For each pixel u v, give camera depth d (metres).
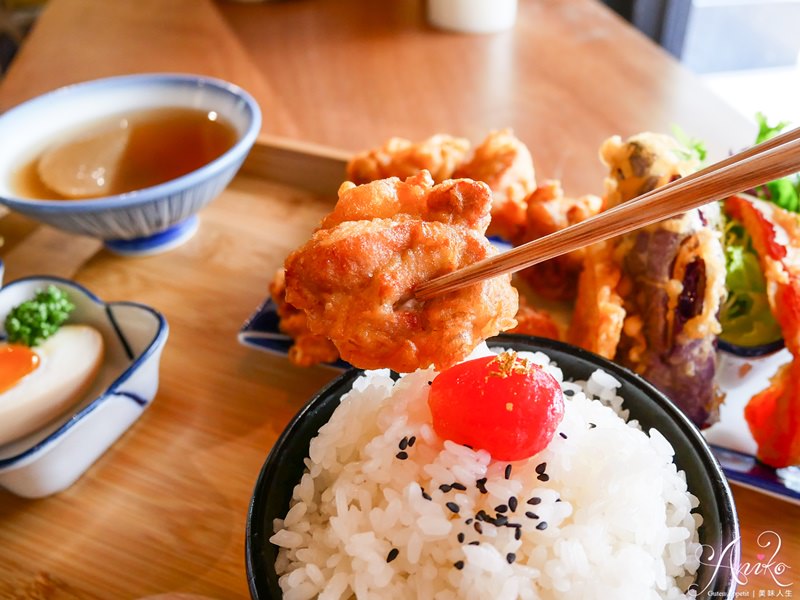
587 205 0.27
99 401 0.21
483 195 0.14
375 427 0.18
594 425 0.18
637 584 0.15
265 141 0.35
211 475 0.22
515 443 0.15
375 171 0.30
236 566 0.20
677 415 0.17
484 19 0.50
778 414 0.21
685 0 0.63
